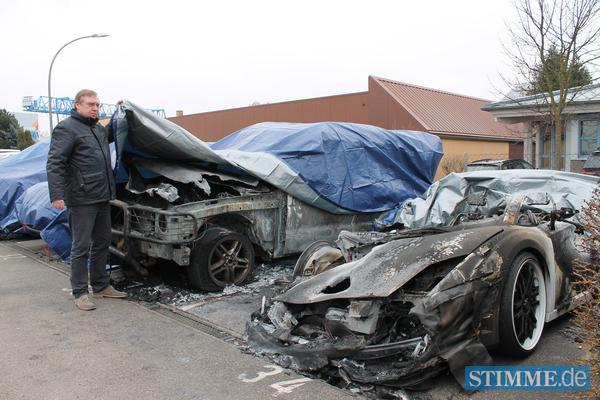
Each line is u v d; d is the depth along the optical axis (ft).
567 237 13.62
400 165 24.90
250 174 19.77
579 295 13.62
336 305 12.03
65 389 10.98
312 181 20.86
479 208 17.56
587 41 37.50
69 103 162.61
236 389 10.81
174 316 16.19
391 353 10.37
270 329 13.05
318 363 11.22
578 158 48.21
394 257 11.85
